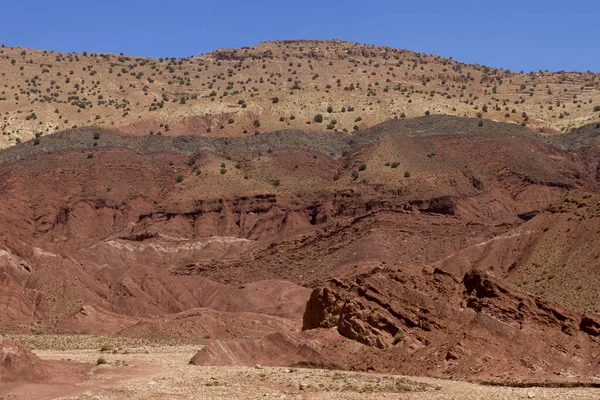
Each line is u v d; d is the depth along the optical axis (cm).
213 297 18225
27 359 8269
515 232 16012
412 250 19338
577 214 15450
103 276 19425
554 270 14038
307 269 19762
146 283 18525
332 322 10150
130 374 8919
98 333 15388
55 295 17250
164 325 14788
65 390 7912
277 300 17600
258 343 9988
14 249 18450
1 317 15750
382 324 9612
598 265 13425
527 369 8588
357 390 7994
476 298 9488
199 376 8769
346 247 19975
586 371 8481
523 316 9144
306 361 9481
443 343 9100
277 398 7669
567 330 8969
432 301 9644
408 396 7688
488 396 7600
